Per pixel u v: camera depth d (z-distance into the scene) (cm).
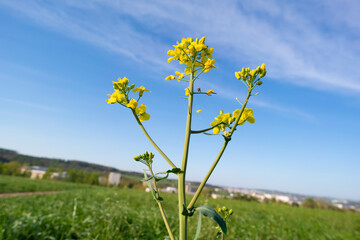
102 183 5062
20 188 1927
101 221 490
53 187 2262
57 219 458
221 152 130
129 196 1389
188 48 157
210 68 153
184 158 136
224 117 158
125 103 154
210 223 540
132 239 423
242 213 1108
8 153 9119
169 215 655
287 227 748
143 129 150
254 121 153
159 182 144
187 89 157
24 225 394
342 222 1146
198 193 125
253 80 140
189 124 143
